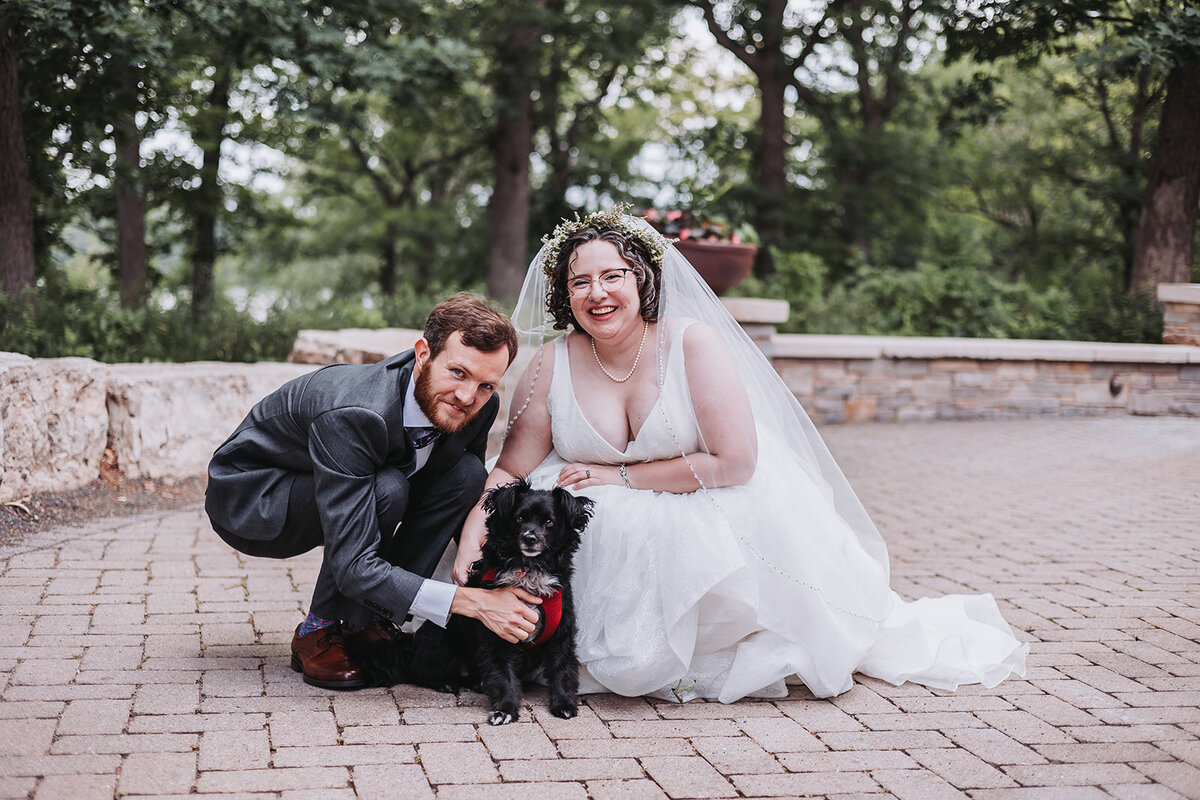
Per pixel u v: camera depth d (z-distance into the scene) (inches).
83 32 339.0
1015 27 561.3
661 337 142.3
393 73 459.8
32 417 215.9
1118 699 135.2
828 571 138.8
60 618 152.9
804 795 104.6
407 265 1152.8
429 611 121.4
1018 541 229.5
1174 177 553.6
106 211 593.0
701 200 365.7
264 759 108.7
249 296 420.5
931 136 981.8
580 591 136.3
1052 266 1023.0
